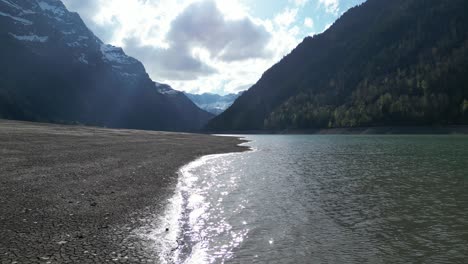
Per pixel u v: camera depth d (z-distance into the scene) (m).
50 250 11.41
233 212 17.36
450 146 61.59
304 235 14.02
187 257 11.63
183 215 16.59
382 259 11.60
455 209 17.62
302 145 76.00
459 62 163.25
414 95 165.25
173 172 29.84
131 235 13.36
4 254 10.86
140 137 79.44
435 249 12.42
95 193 19.84
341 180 26.98
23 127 76.19
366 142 82.31
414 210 17.61
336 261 11.48
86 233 13.27
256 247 12.66
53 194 18.88
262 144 82.75
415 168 32.94
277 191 22.77
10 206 16.06
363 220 16.03
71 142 49.88
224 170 32.91
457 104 140.88
